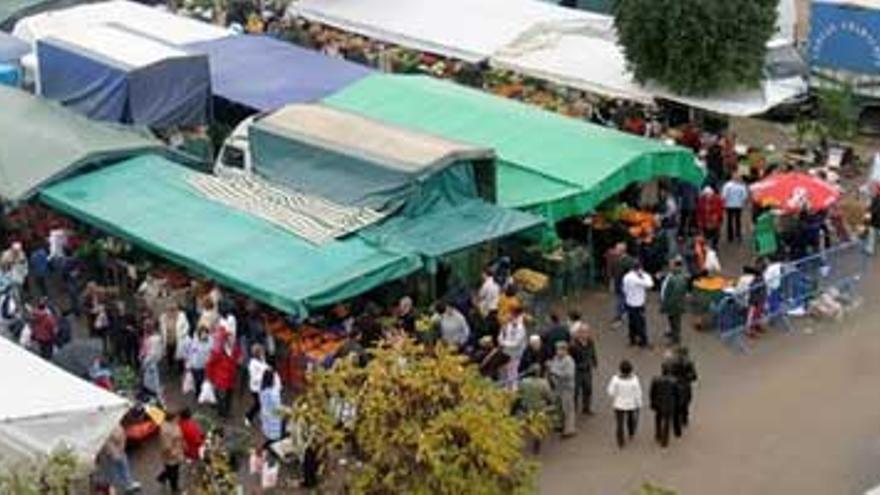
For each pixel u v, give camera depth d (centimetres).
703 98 4228
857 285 3681
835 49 4619
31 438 2512
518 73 4494
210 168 3816
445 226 3291
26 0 5012
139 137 3784
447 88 4059
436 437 1967
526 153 3644
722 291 3400
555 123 3809
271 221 3319
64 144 3656
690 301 3453
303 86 4209
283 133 3566
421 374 2019
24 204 3675
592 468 2880
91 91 4003
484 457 1973
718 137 4228
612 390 2941
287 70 4325
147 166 3647
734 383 3216
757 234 3631
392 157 3384
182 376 3184
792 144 4494
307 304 2998
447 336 3053
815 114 4609
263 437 2909
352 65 4391
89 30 4306
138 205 3450
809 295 3525
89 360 3036
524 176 3550
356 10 4947
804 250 3622
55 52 4088
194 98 4034
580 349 3002
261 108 4069
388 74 4322
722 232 3847
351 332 3095
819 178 3847
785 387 3197
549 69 4416
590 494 2795
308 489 2738
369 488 2003
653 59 4216
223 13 5191
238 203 3419
